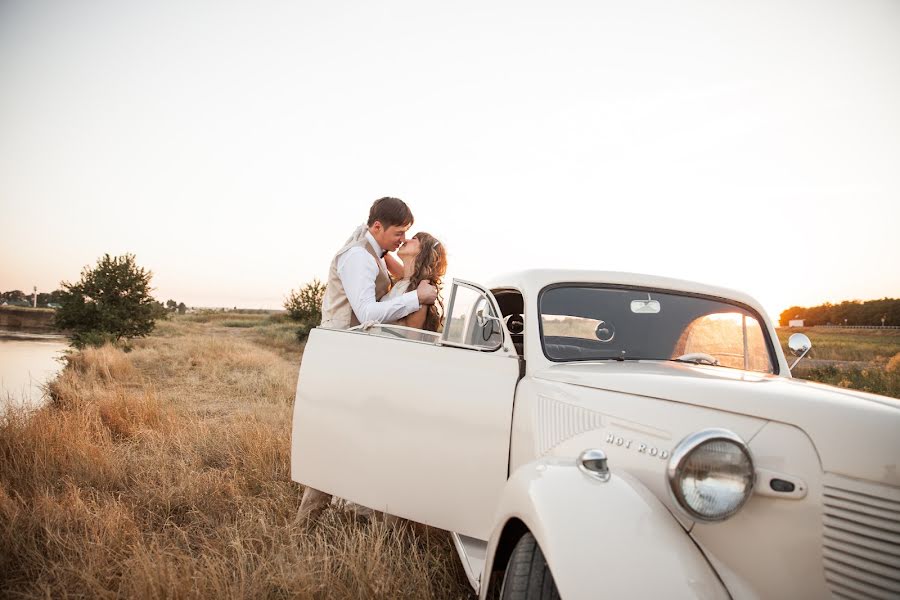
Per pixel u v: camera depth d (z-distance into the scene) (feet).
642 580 5.17
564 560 5.36
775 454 5.77
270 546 10.89
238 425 20.02
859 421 5.68
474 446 8.50
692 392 6.67
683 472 5.51
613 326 9.69
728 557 5.66
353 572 9.14
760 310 10.82
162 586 8.57
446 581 9.64
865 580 5.14
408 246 12.33
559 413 7.60
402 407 9.21
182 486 13.93
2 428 16.96
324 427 10.05
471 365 8.92
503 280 10.96
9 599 9.00
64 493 13.21
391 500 9.12
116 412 21.70
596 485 6.02
